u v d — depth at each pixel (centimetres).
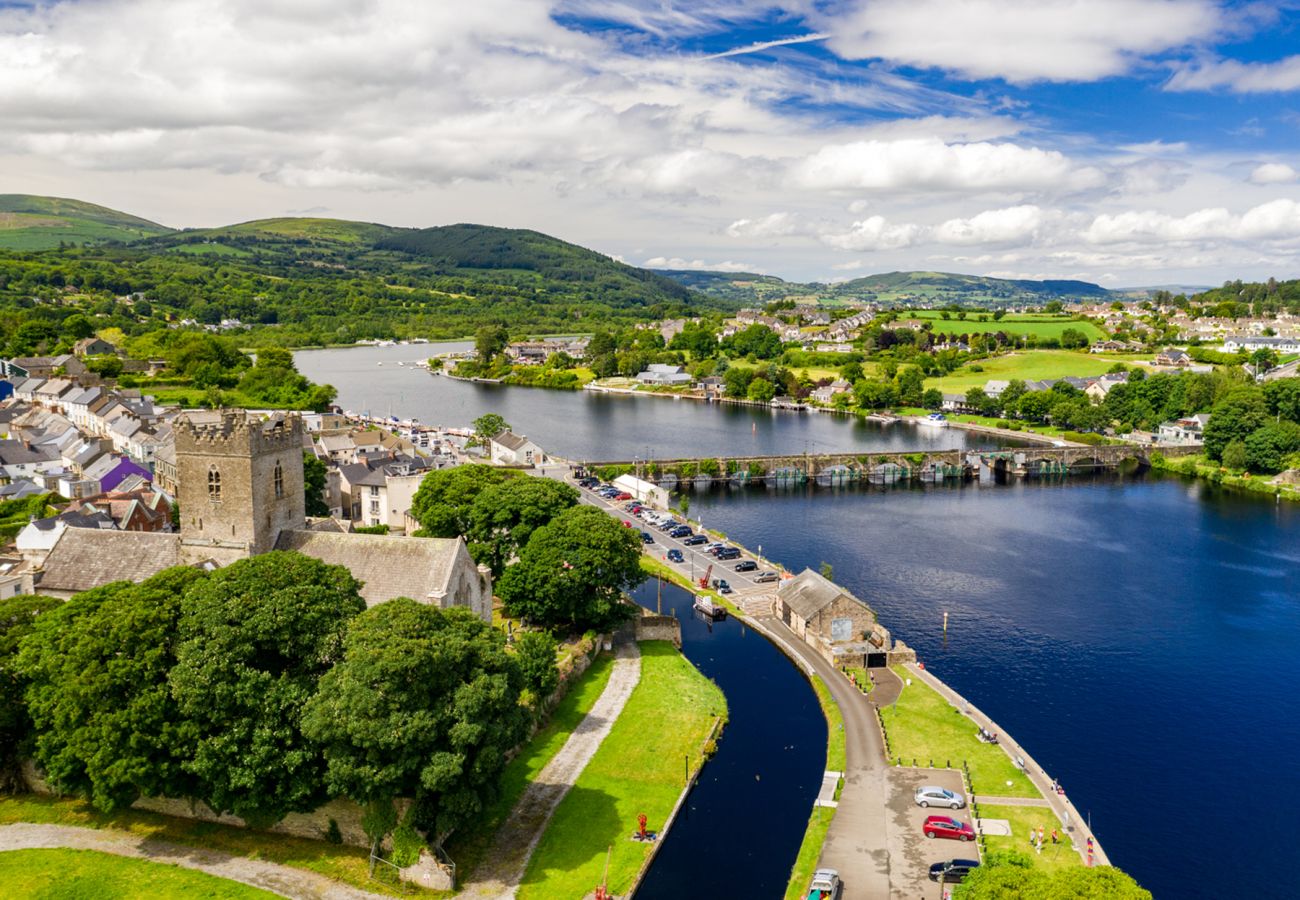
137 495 17662
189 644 7400
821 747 10744
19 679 8025
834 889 7612
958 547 19988
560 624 13312
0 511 17775
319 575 8381
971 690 12606
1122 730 11556
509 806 8731
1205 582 17525
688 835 8850
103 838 7700
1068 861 8162
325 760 7462
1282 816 9738
